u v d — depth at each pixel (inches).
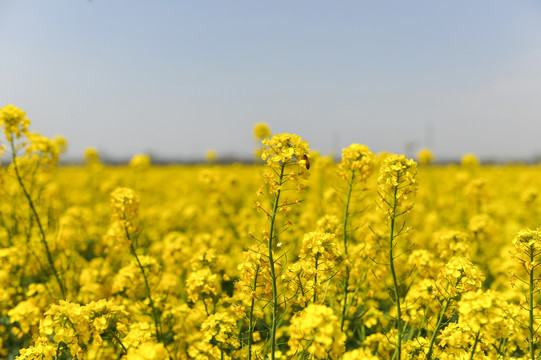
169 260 52.6
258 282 37.9
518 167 248.7
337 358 36.8
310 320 33.6
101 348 41.3
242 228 68.4
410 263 45.5
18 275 51.0
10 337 47.9
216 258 44.9
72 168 207.0
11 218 54.8
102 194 114.6
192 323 44.5
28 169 47.2
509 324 36.8
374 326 46.5
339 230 45.4
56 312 37.0
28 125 45.3
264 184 37.1
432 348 38.3
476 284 37.2
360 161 39.9
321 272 39.2
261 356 39.4
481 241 58.8
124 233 45.3
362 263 44.9
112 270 54.0
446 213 100.4
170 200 136.9
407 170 37.7
